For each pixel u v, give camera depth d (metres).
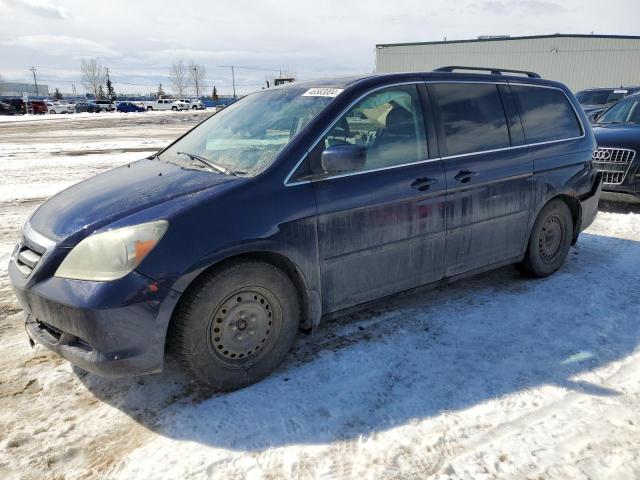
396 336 3.51
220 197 2.72
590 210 4.72
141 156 13.70
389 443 2.45
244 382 2.90
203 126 4.02
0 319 3.90
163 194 2.80
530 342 3.40
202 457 2.38
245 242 2.71
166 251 2.53
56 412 2.74
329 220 3.02
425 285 3.63
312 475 2.26
